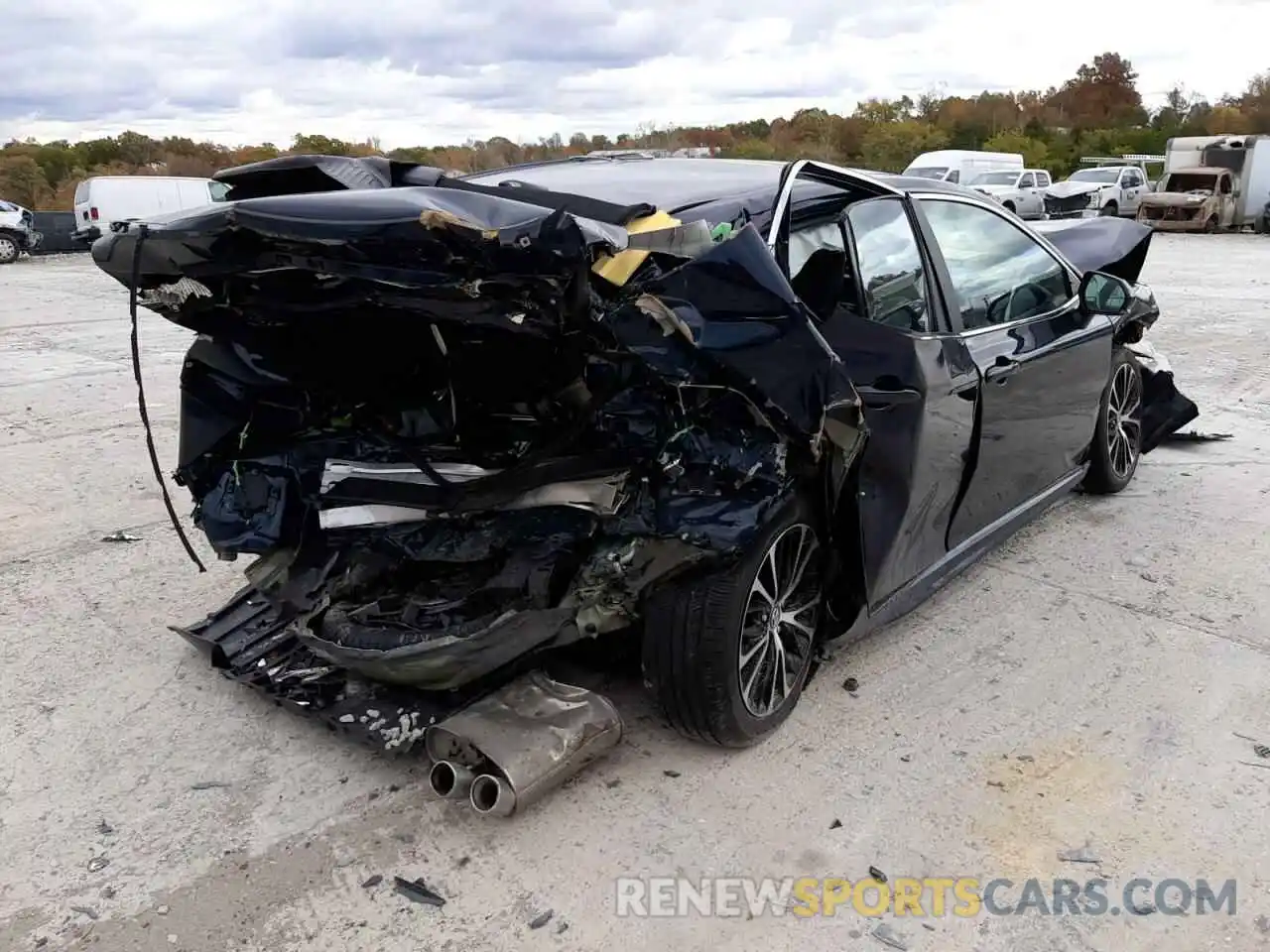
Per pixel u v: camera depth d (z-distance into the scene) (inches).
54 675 145.1
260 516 131.5
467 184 118.3
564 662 142.3
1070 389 180.1
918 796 116.6
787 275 121.3
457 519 117.9
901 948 94.9
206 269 103.1
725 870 105.1
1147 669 144.8
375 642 115.9
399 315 106.5
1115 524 202.7
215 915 99.6
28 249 940.0
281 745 128.4
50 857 108.0
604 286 98.5
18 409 308.3
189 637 145.6
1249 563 182.1
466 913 99.6
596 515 111.0
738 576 113.5
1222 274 671.8
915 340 132.1
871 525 126.3
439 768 108.7
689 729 120.8
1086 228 226.4
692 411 107.8
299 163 119.9
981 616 161.9
